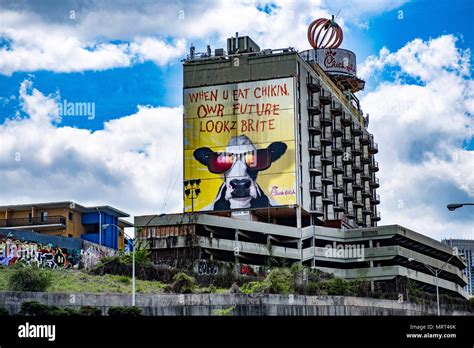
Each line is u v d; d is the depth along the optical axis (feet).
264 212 545.85
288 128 544.62
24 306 273.54
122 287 363.56
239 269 441.27
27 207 475.31
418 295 462.19
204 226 463.01
